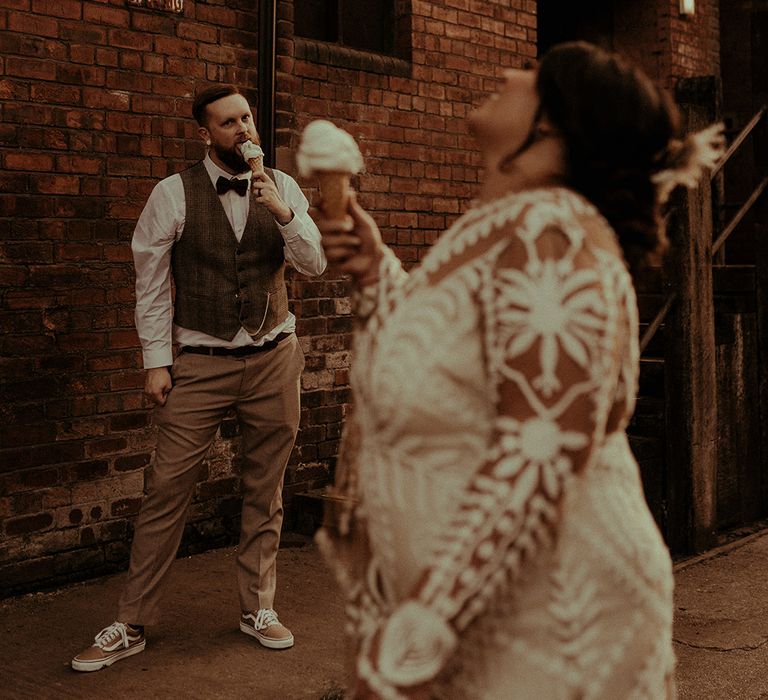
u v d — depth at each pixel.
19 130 4.28
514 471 1.17
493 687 1.32
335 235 1.56
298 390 3.88
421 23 5.95
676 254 5.32
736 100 8.67
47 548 4.44
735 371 5.90
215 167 3.70
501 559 1.16
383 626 1.17
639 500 1.40
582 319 1.22
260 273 3.73
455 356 1.31
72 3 4.43
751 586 4.81
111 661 3.58
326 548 1.49
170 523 3.66
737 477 5.96
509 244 1.29
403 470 1.35
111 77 4.58
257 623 3.80
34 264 4.35
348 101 5.58
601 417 1.22
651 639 1.35
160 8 4.72
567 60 1.37
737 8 8.59
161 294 3.63
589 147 1.36
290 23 5.23
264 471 3.83
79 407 4.52
